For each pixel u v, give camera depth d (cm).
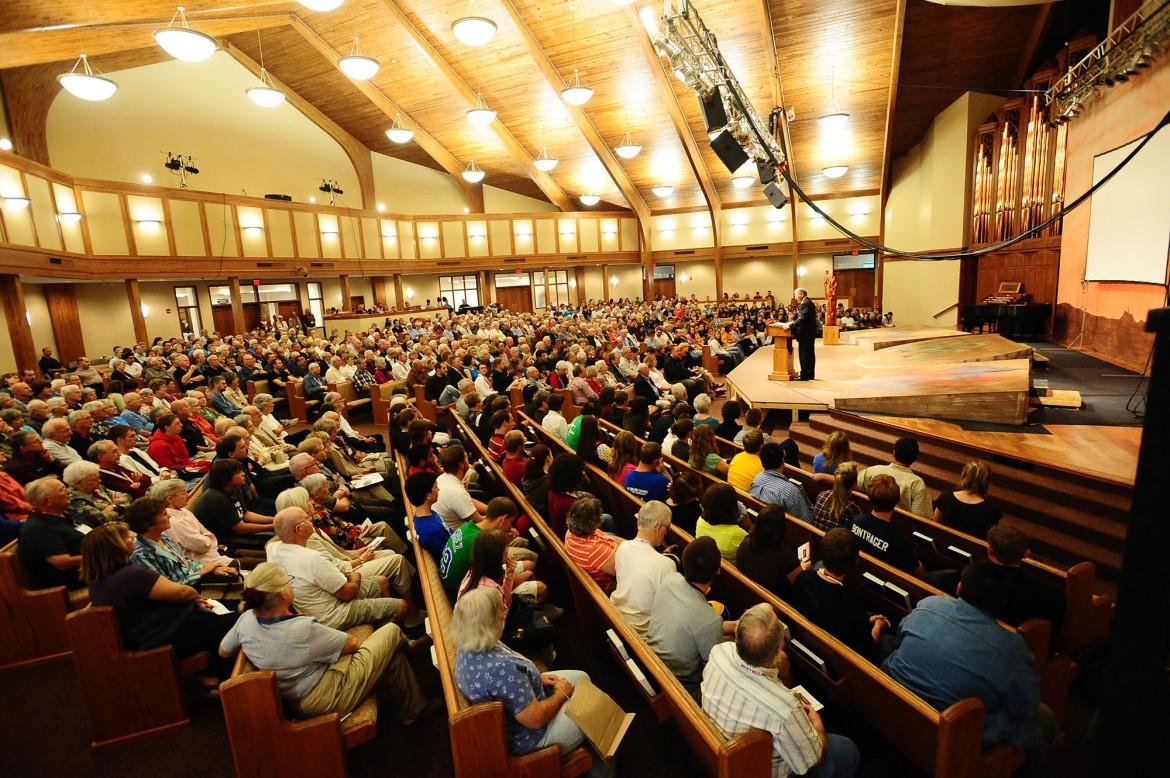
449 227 2486
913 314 1970
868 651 277
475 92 1791
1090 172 1058
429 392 989
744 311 2134
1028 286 1359
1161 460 87
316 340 1486
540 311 2719
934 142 1752
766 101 1681
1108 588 419
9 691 348
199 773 288
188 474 608
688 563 268
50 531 372
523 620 313
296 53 1761
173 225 1627
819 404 782
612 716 247
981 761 225
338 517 480
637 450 515
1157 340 85
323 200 2169
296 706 266
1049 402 732
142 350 1416
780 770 216
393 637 303
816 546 376
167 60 1720
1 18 823
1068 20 1259
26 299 1399
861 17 1370
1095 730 97
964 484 398
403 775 284
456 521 407
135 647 307
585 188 2494
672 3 897
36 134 1423
